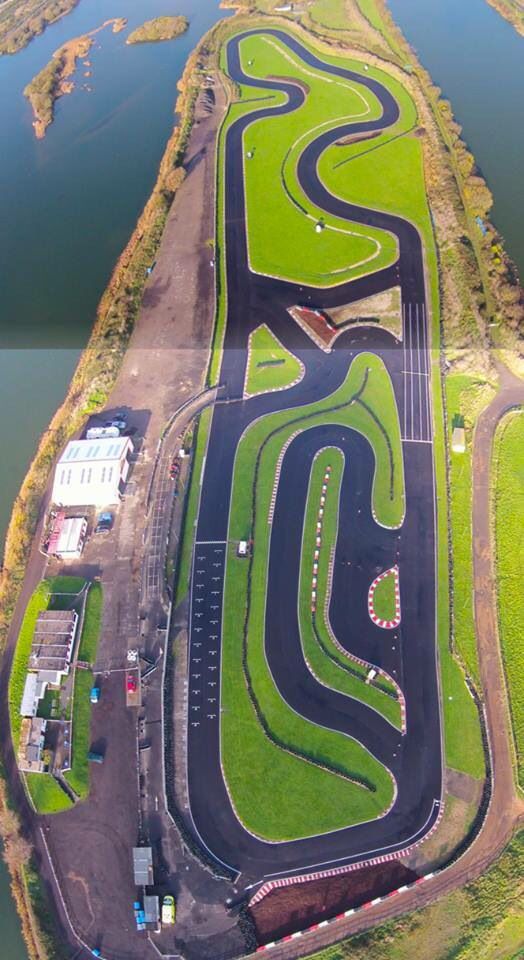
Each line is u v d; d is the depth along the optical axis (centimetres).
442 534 7912
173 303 10562
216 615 7575
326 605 7544
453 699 6925
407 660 7156
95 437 9050
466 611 7394
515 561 7675
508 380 9050
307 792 6600
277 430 8894
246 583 7744
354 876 6203
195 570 7894
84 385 9744
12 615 7944
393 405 8956
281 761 6769
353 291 10275
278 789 6638
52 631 7538
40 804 6775
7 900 6488
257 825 6494
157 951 6041
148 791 6712
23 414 9744
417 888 6122
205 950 5991
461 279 10094
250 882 6244
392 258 10631
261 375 9450
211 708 7069
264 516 8212
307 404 9094
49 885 6425
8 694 7438
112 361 9812
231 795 6650
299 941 5969
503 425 8675
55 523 8450
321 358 9525
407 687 7019
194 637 7462
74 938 6178
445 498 8162
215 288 10612
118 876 6366
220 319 10188
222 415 9125
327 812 6500
